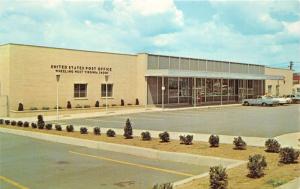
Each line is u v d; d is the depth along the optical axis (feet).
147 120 95.50
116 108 132.46
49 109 115.55
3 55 113.09
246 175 31.73
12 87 110.32
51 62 118.21
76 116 109.81
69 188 32.07
